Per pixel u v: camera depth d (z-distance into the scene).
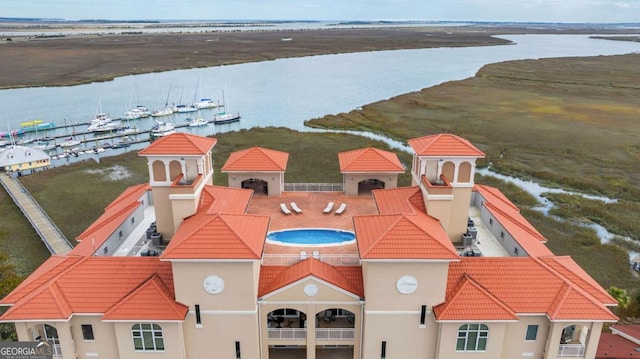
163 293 28.47
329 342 30.67
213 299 28.44
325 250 34.50
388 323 29.23
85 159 86.00
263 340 30.47
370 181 47.84
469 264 30.95
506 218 39.41
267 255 32.78
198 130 105.75
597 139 95.44
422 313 29.05
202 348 29.73
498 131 101.25
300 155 84.25
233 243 27.42
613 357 32.34
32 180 74.44
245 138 96.12
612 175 76.38
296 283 28.92
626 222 60.50
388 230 28.41
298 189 46.84
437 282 28.17
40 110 122.94
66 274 29.88
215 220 28.72
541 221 61.16
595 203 65.94
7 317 27.20
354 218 31.50
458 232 37.41
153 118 117.62
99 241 34.81
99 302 28.59
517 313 28.41
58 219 60.56
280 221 39.59
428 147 35.56
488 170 79.69
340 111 124.44
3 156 77.75
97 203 65.62
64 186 72.00
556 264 32.12
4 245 54.38
